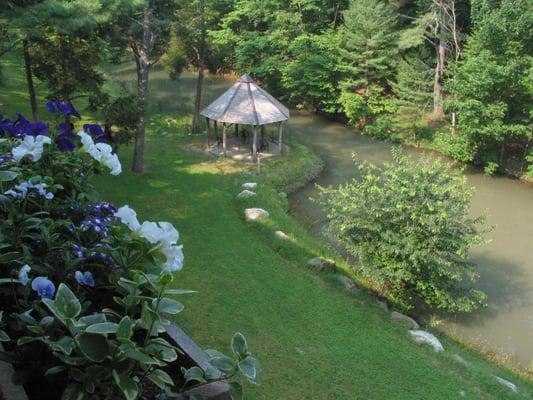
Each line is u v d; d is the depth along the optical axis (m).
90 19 13.33
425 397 8.91
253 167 20.80
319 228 17.36
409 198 12.22
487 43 22.20
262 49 31.81
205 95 32.38
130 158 20.28
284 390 8.26
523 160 22.69
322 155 24.28
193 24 24.58
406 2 31.17
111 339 2.80
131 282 2.76
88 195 3.93
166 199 16.75
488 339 12.65
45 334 2.84
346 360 9.58
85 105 26.19
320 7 31.41
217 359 2.99
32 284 2.91
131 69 36.66
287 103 32.72
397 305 12.86
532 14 21.03
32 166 3.87
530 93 21.67
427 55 28.12
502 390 9.64
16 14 12.78
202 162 20.83
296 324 10.57
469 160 23.28
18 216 3.44
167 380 2.77
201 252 13.29
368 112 27.61
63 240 3.52
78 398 2.54
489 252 16.84
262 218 15.57
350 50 29.08
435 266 12.16
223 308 10.67
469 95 22.62
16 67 30.08
